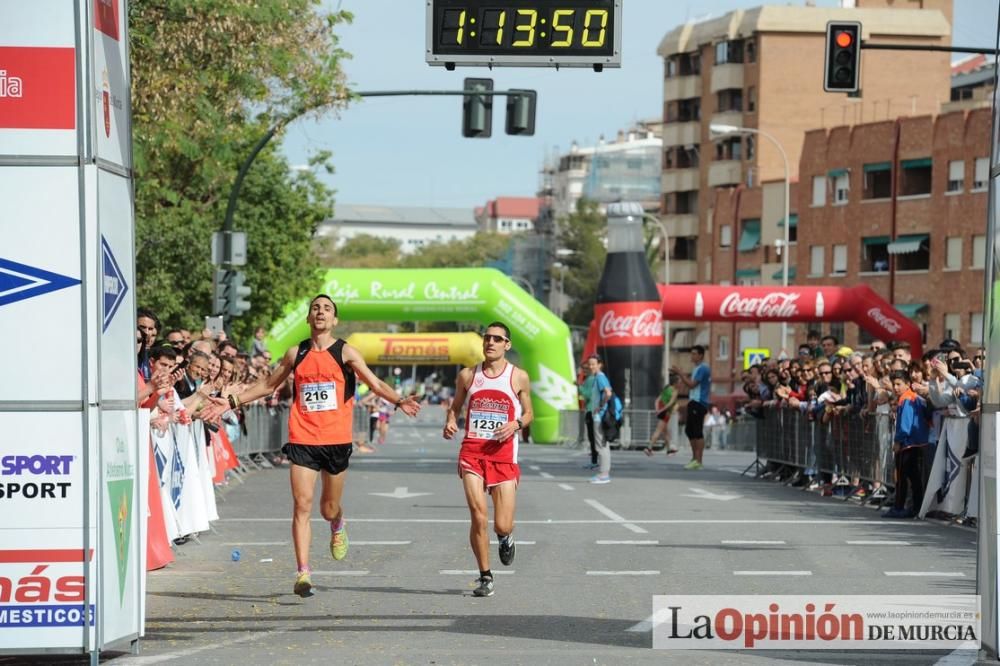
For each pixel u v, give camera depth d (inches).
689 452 2546.8
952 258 3988.7
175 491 879.7
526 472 1705.2
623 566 785.6
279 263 2536.9
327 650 536.1
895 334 2564.0
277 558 826.2
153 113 1384.1
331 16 1603.1
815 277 4475.9
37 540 494.6
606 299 2513.5
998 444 490.9
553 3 1096.2
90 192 492.7
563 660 514.3
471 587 707.4
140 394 636.1
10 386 493.4
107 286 504.7
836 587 703.1
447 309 2635.3
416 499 1251.8
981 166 3900.1
